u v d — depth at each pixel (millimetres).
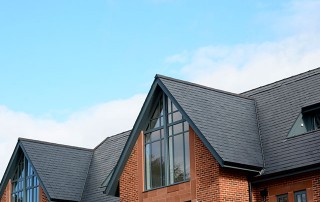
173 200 24234
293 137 23531
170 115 25375
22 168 32781
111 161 32938
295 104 25312
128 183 26281
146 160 25922
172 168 24734
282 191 22562
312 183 21734
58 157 33156
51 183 31203
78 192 31859
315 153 21953
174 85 25203
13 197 32781
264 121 25641
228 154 22781
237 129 24578
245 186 23297
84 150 34875
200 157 23641
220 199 22547
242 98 26906
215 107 25172
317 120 24469
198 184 23469
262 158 23719
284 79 27844
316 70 26922
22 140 32688
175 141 24906
